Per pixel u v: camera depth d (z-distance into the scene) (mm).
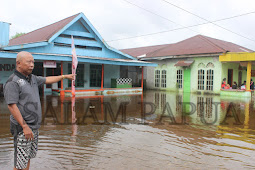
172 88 21094
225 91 17047
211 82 18203
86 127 6648
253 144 5371
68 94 14453
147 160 4242
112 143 5223
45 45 14633
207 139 5730
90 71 17875
